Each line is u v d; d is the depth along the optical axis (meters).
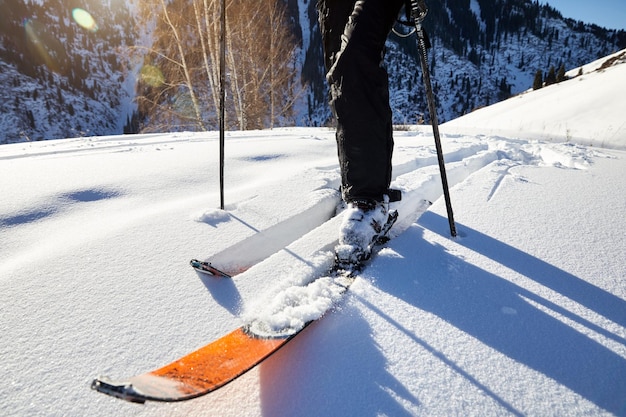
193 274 1.24
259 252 1.46
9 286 1.16
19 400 0.78
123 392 0.61
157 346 0.93
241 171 2.64
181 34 10.31
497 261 1.27
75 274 1.23
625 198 1.84
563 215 1.63
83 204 1.96
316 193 1.98
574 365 0.83
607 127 13.20
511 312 1.00
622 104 15.23
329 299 1.05
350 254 1.22
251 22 11.84
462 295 1.08
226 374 0.76
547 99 22.44
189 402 0.76
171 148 3.56
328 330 0.95
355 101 1.22
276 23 12.77
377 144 1.27
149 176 2.40
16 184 2.15
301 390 0.78
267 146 3.61
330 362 0.85
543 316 0.99
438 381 0.79
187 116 10.75
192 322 1.02
